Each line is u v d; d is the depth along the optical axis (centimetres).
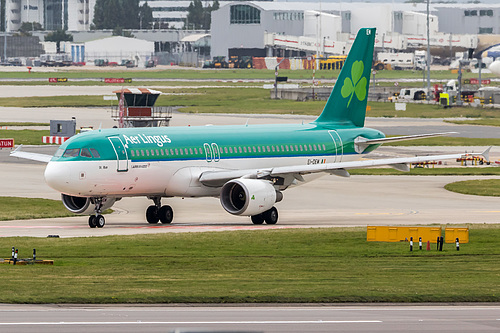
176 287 10725
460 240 15612
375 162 18125
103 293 10269
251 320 8938
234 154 19150
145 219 19575
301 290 10544
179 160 18300
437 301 10150
